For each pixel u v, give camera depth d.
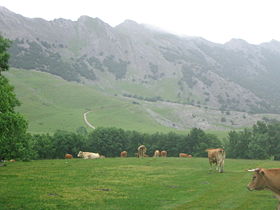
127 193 18.00
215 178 24.86
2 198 15.66
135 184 21.14
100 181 21.91
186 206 15.43
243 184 22.00
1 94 29.44
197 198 17.30
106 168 30.69
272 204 16.06
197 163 38.53
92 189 18.77
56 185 19.69
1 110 29.98
